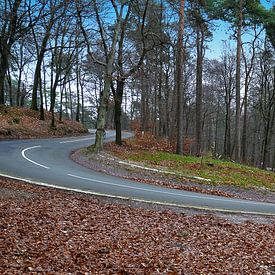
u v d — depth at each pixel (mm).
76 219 10367
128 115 88375
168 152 31719
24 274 6395
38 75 43312
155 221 11336
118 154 26031
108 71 25156
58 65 41688
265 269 8359
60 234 8961
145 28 28625
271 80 41656
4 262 6805
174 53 32844
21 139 32219
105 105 25609
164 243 9445
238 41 31578
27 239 8266
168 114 45125
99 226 10086
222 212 13617
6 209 10188
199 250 9234
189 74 46812
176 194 16172
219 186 20188
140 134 41312
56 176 16672
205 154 34500
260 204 16422
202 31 32469
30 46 14008
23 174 16141
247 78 39500
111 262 7633
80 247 8297
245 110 40906
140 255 8328
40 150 25797
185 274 7508
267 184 22844
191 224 11484
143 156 26469
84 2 11430
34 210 10547
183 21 27531
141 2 27516
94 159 22891
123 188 15906
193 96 53688
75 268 7070
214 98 62125
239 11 31141
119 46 27562
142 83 45531
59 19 11609
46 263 7090
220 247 9641
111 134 51625
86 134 48375
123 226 10406
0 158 20297
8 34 11273
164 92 50094
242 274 7914
